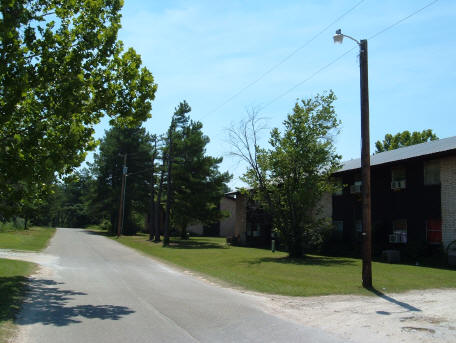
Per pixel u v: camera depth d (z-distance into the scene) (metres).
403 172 26.06
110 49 11.61
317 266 20.42
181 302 10.70
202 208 43.69
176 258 25.20
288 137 25.77
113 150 60.84
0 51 9.69
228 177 45.22
